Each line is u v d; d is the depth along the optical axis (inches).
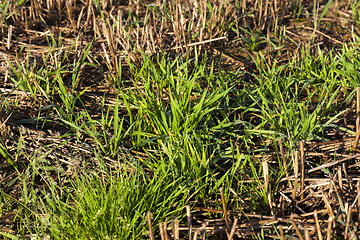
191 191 80.1
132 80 112.7
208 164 80.2
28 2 172.1
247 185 84.9
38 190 82.2
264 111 95.7
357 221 71.4
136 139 93.9
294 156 78.7
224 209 66.4
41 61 127.1
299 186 82.0
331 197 78.2
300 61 125.3
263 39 145.1
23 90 111.1
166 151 81.4
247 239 73.1
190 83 93.0
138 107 96.7
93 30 150.6
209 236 73.7
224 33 143.7
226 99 104.7
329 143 91.9
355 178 81.7
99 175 85.4
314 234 70.6
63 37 145.3
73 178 85.2
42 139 94.5
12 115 102.3
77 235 67.4
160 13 153.6
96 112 107.2
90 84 119.6
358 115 83.6
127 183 72.3
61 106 106.9
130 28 147.7
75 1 164.6
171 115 98.0
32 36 145.5
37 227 70.1
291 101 107.4
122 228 68.0
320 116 95.2
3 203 78.5
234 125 100.1
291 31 150.6
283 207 78.8
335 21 156.1
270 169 87.1
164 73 105.5
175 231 59.7
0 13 148.3
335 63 113.6
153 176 80.7
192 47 131.6
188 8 149.4
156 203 73.6
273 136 90.8
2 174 86.4
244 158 88.9
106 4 161.5
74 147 91.4
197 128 96.8
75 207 76.6
